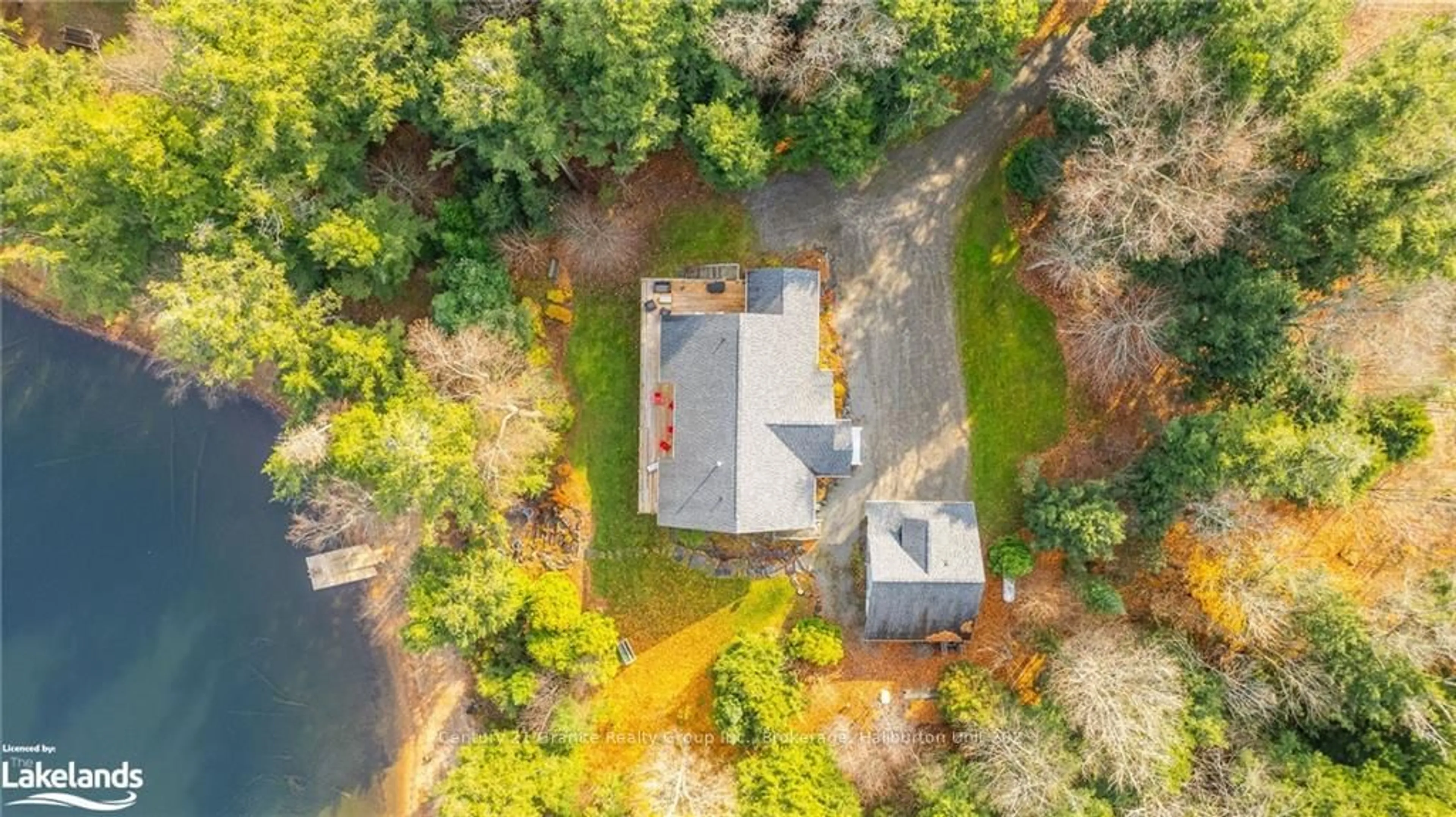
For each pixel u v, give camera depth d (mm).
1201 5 27219
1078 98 29188
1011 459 35625
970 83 35188
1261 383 31000
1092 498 32344
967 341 35719
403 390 31141
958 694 33469
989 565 35188
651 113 29375
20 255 31438
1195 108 27500
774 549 36250
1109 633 33375
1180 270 30547
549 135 29438
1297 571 32562
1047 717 32281
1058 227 32938
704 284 35188
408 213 33125
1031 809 30453
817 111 30438
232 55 27500
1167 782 30172
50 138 27625
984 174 35344
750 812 32469
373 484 32125
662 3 27391
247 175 28625
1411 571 33969
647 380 35375
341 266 32438
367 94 28906
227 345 28578
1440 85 24688
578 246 35875
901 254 35750
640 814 33031
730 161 30391
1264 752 31578
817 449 33750
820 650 34250
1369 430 31672
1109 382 34812
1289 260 29031
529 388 33688
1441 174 25797
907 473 35969
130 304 32062
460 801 31906
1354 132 25906
